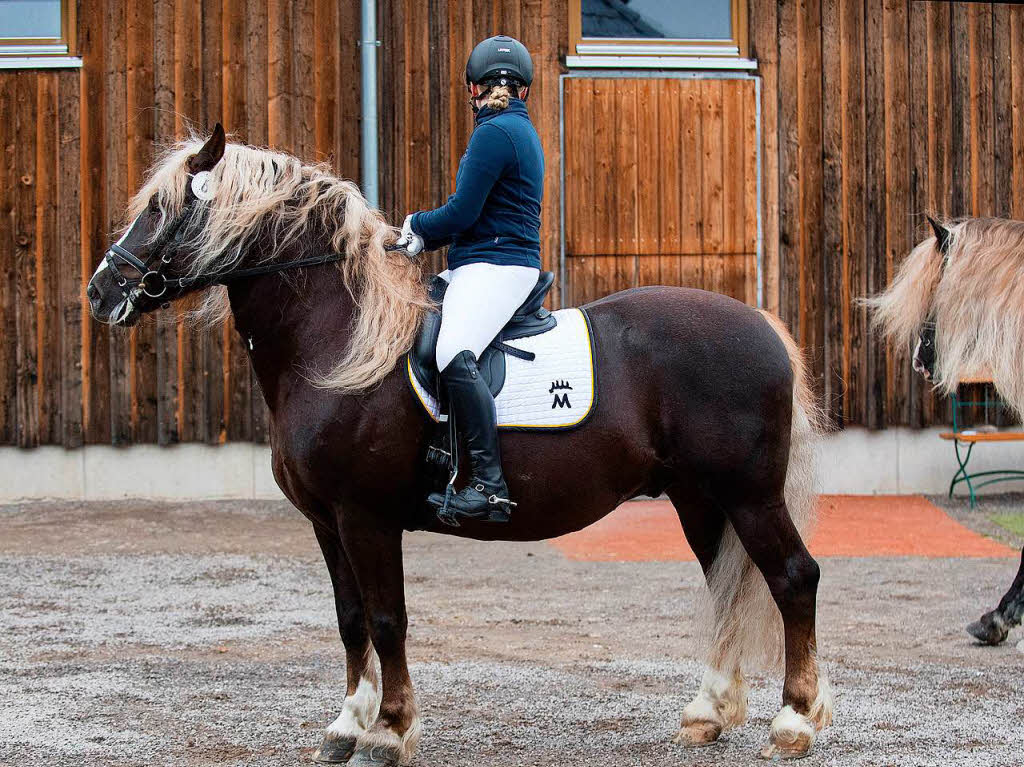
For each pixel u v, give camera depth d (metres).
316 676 7.18
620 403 5.48
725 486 5.50
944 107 14.60
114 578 10.21
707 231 14.41
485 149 5.41
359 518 5.36
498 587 10.09
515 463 5.40
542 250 14.23
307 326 5.52
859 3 14.49
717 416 5.47
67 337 13.93
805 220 14.49
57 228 13.91
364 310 5.41
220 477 14.11
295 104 14.04
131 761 5.57
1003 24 14.67
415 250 5.57
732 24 14.48
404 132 14.08
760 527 5.48
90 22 13.91
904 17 14.54
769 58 14.43
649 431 5.55
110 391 14.01
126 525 12.58
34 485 13.98
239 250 5.46
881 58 14.52
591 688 6.92
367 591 5.40
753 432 5.46
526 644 8.08
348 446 5.30
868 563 10.97
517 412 5.40
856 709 6.39
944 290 7.54
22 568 10.55
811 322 14.52
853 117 14.50
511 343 5.53
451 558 11.42
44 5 14.04
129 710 6.43
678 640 8.19
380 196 14.05
